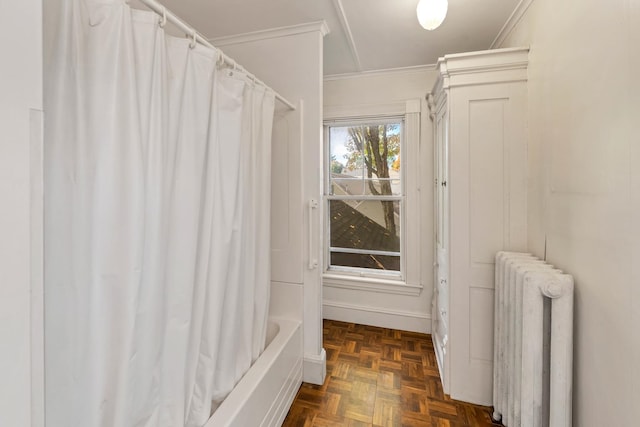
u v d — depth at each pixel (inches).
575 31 46.0
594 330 41.9
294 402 67.3
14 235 16.8
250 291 56.0
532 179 61.1
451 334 68.7
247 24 71.6
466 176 66.9
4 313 16.4
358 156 111.0
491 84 64.9
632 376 35.1
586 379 43.5
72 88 26.8
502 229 65.0
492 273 65.6
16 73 16.9
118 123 29.3
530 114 61.7
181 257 39.6
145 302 33.6
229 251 48.1
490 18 69.7
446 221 73.4
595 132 41.6
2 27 16.4
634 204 34.7
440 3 55.9
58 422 27.2
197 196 41.1
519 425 52.0
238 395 48.1
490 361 65.9
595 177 41.6
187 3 63.6
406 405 66.3
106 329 29.3
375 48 85.5
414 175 101.4
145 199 32.4
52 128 25.7
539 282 47.2
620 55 36.6
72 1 26.5
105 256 28.9
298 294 75.6
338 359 85.1
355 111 105.7
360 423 60.9
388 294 106.1
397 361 84.0
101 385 29.2
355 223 112.7
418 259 101.9
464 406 66.0
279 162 75.5
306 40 72.7
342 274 113.0
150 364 34.4
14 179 16.8
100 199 28.5
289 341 65.8
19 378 17.0
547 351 49.3
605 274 39.7
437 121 90.3
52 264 26.2
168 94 36.9
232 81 48.5
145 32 32.1
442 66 67.5
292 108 72.0
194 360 43.1
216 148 44.8
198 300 43.5
